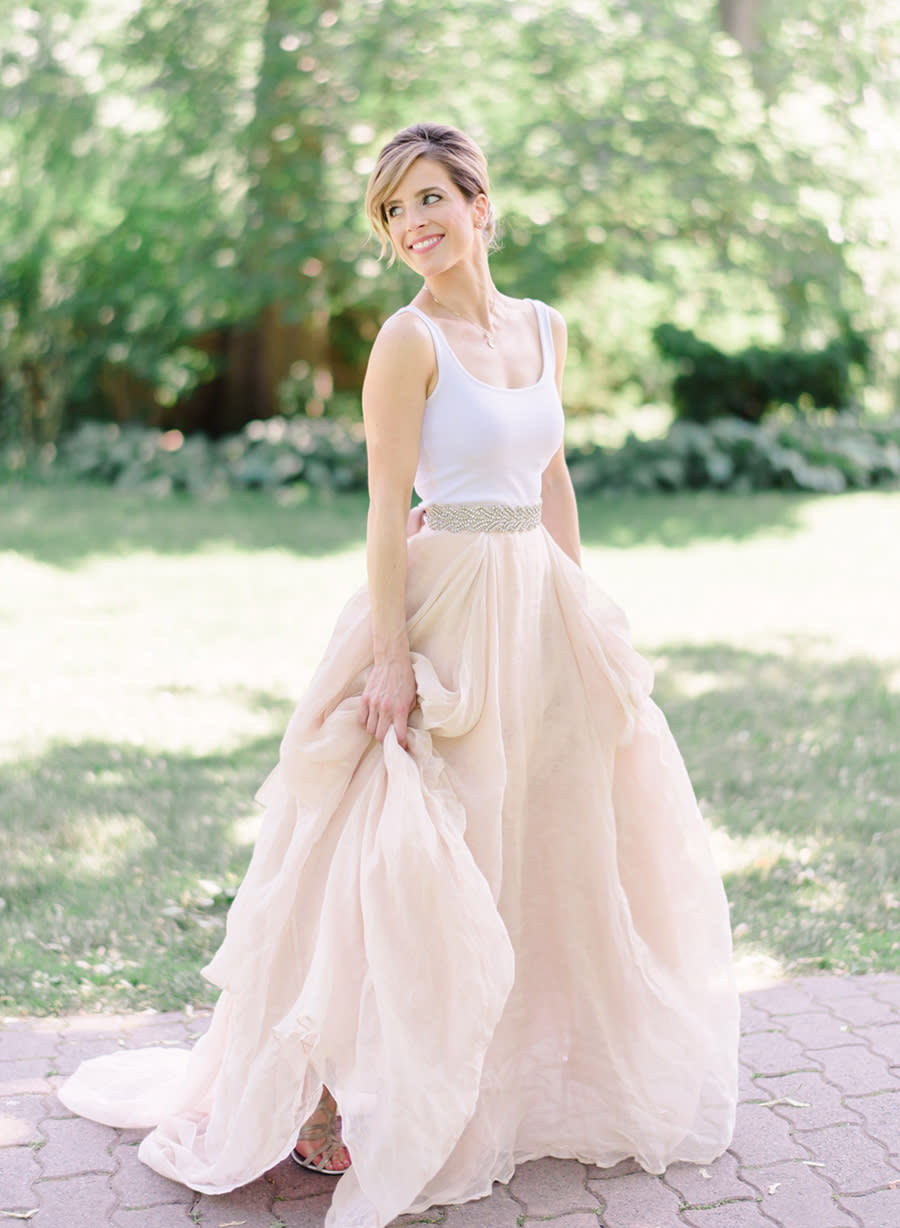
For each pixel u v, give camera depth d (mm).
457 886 2297
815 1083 2889
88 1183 2527
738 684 6301
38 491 12766
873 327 14742
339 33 12727
